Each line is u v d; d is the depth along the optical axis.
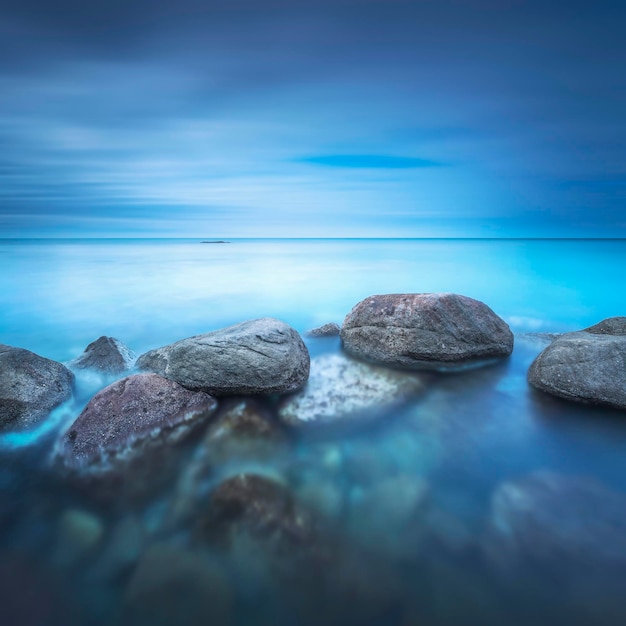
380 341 8.10
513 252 40.69
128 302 15.66
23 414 5.85
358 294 18.20
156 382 6.11
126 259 33.78
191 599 3.56
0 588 3.67
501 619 3.41
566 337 7.20
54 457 5.31
